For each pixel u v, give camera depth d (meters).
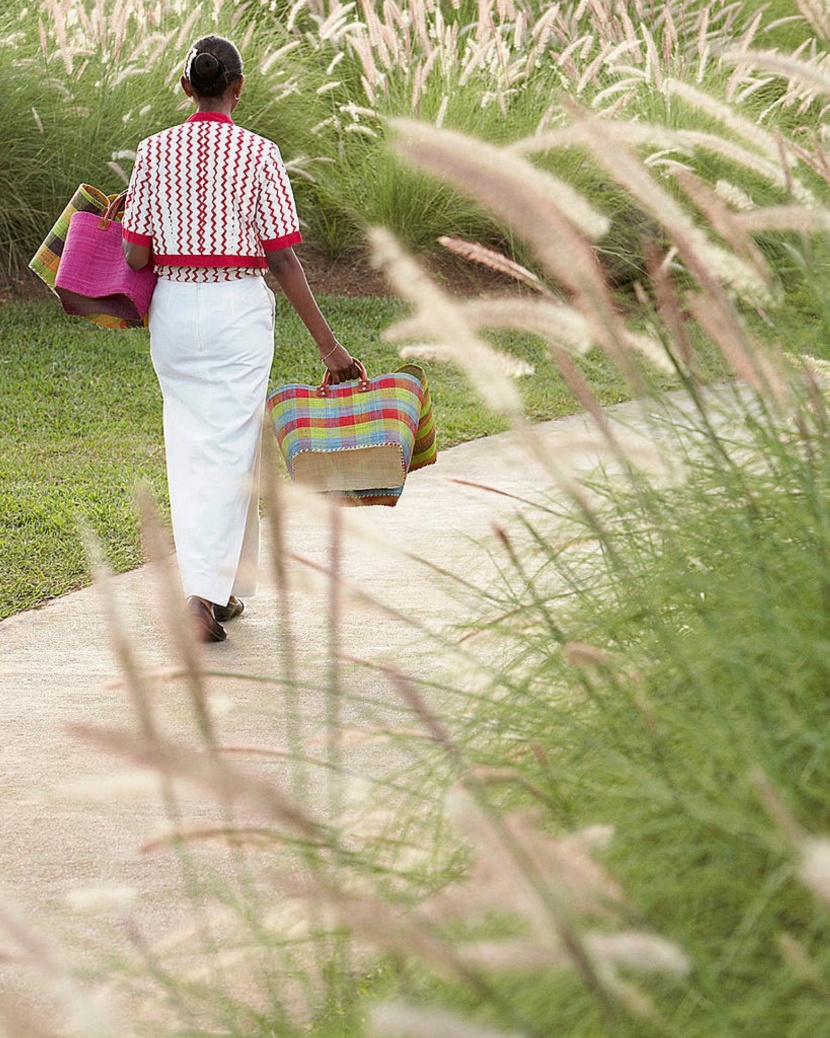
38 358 12.84
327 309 14.86
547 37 16.20
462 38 18.70
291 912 2.64
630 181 3.05
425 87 15.63
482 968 2.11
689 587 2.98
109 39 15.91
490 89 16.16
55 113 15.14
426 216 15.78
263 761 4.52
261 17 18.48
